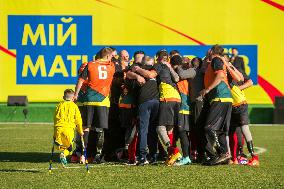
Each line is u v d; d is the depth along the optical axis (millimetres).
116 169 31312
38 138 50500
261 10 72438
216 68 32500
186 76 33719
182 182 26828
